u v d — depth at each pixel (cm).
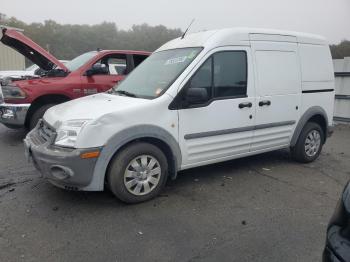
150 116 394
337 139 830
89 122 362
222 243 320
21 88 654
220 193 441
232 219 369
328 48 599
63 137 369
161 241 322
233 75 464
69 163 353
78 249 306
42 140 397
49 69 782
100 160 367
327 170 556
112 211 382
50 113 431
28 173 503
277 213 387
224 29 467
